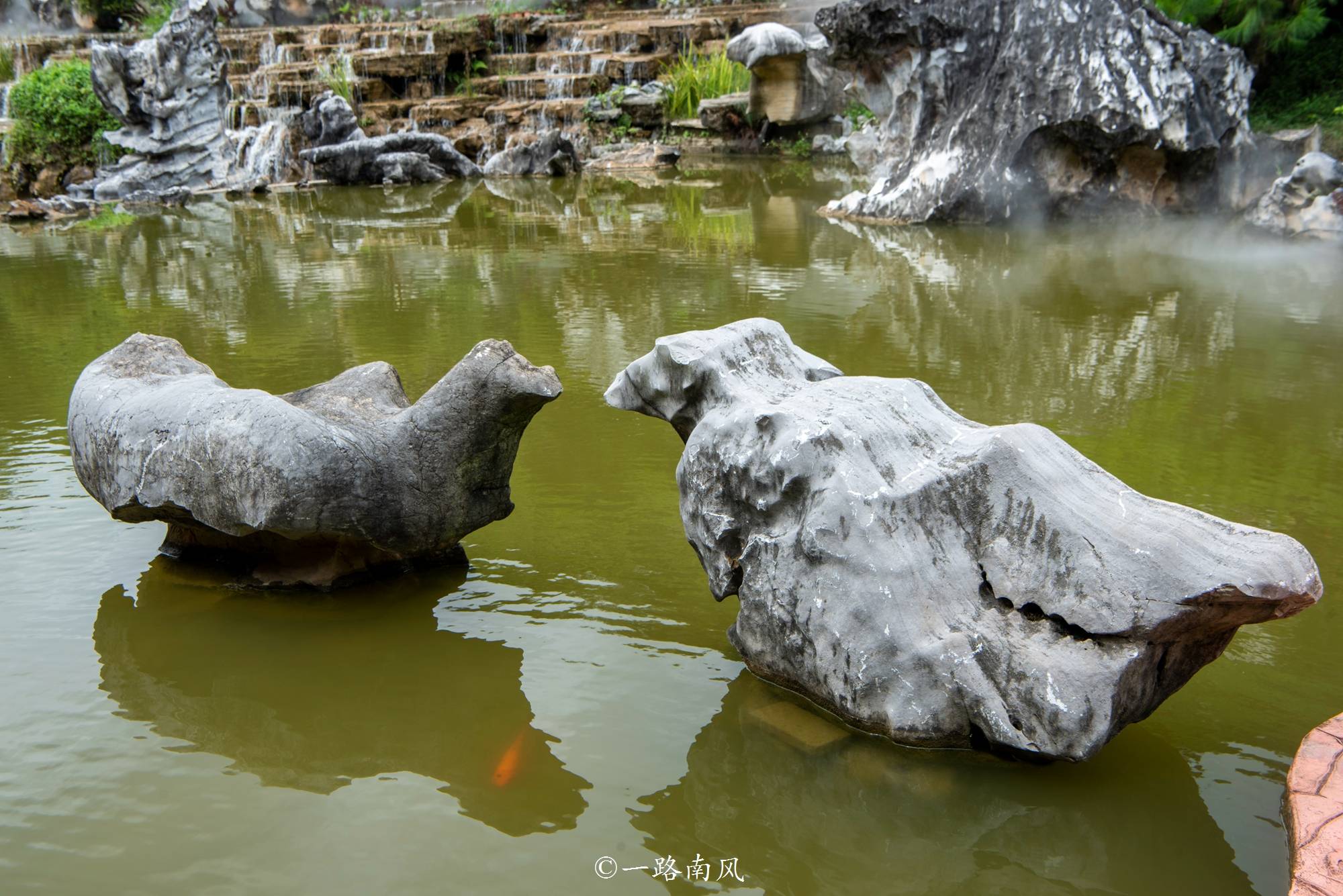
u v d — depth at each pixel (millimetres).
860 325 8828
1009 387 7141
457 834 3127
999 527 3398
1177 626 3094
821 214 15203
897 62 14773
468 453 4473
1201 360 7758
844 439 3557
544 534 5047
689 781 3348
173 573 4699
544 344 8312
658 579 4629
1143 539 3193
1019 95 13719
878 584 3393
